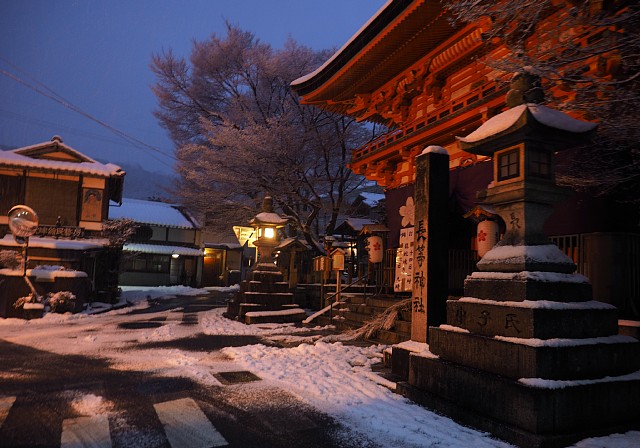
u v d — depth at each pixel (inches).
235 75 1121.4
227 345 394.3
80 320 576.7
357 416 199.3
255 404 215.8
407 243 479.5
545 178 203.2
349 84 631.8
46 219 900.0
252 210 1019.9
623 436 168.7
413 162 547.8
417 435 175.3
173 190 1200.2
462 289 438.6
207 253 1545.3
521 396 166.2
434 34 476.7
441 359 218.7
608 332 194.7
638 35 196.1
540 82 216.8
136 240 1380.4
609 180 262.1
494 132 204.5
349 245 981.2
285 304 618.2
